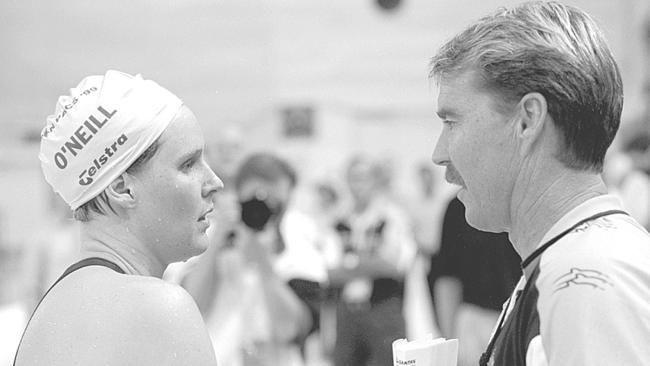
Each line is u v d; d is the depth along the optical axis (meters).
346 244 6.84
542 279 1.70
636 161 7.75
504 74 1.79
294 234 5.83
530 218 1.83
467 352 5.94
